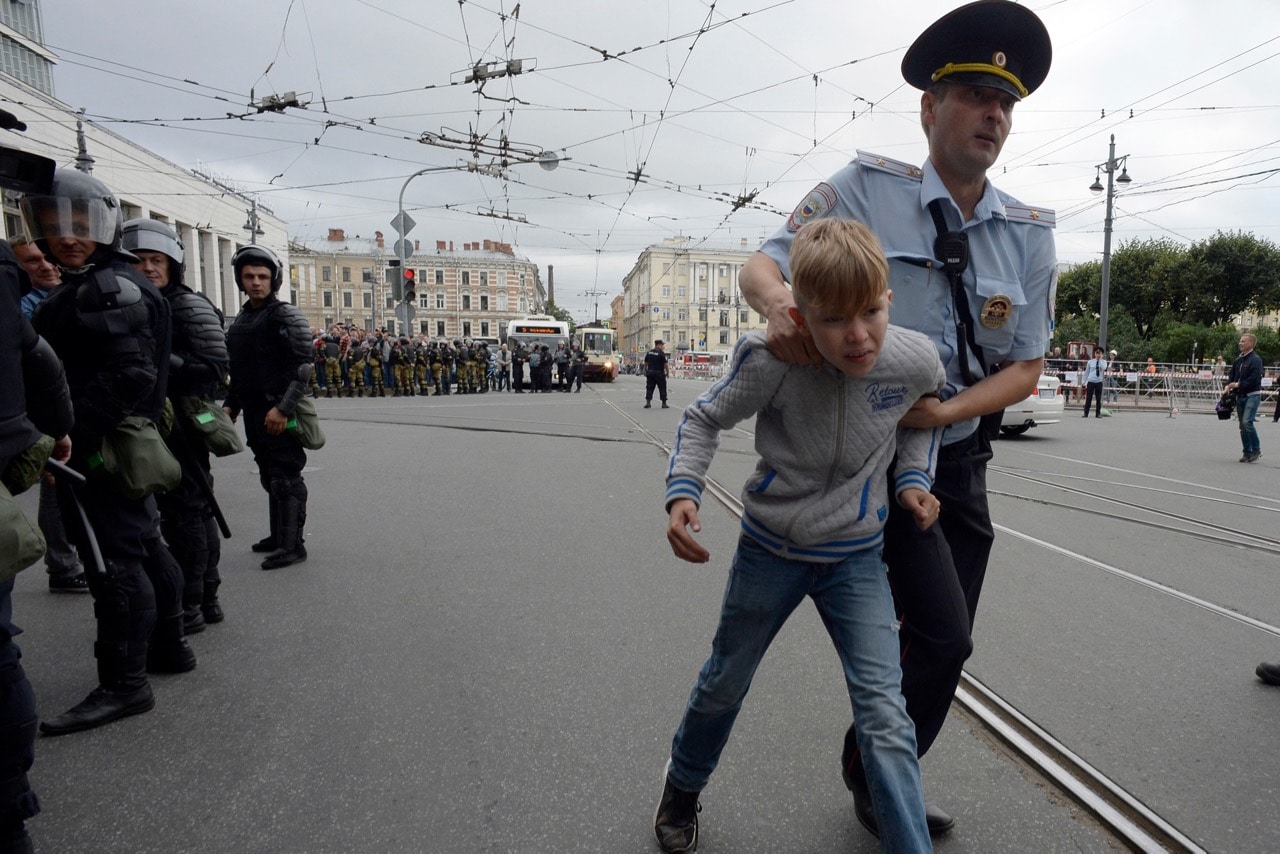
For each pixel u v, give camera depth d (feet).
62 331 8.95
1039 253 6.69
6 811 6.29
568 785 7.85
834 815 7.41
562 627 12.14
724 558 16.03
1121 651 11.38
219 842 6.90
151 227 11.62
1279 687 10.19
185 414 11.54
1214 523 20.34
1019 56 6.23
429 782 7.88
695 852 6.82
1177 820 7.29
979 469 6.78
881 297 5.12
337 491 22.98
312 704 9.58
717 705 6.47
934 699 6.23
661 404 63.41
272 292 15.28
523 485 24.12
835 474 5.89
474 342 97.19
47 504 13.61
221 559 15.89
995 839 7.04
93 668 10.66
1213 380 83.92
